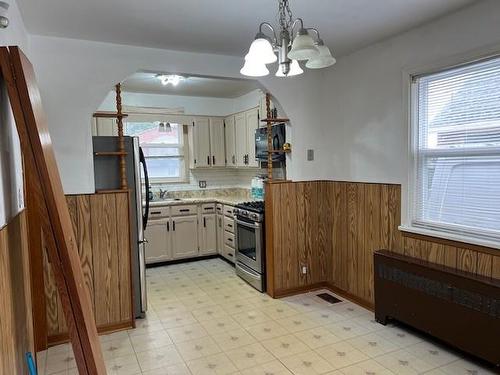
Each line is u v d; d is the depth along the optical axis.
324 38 3.08
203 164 5.59
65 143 2.91
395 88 3.09
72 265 1.61
